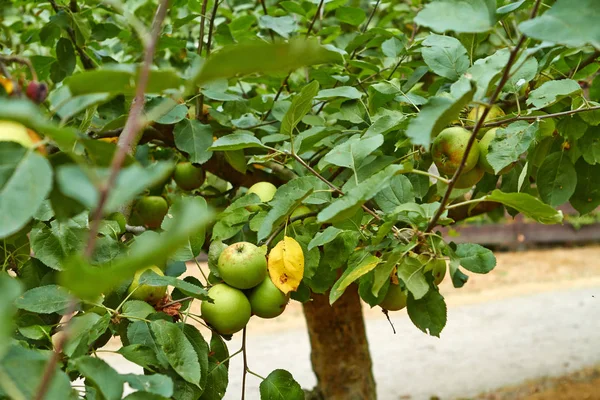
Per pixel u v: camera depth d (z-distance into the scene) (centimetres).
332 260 185
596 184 228
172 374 160
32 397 90
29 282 175
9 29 344
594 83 224
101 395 111
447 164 187
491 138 187
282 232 198
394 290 193
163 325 153
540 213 142
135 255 61
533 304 931
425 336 774
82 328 141
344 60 258
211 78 83
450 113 117
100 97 104
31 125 82
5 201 84
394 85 216
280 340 738
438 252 162
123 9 102
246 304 183
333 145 239
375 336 785
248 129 266
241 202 196
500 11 143
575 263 1281
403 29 416
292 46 78
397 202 178
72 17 261
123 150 74
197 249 184
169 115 208
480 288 1073
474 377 608
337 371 362
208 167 275
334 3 281
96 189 83
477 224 1430
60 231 163
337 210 131
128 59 353
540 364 642
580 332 765
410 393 571
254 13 369
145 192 281
